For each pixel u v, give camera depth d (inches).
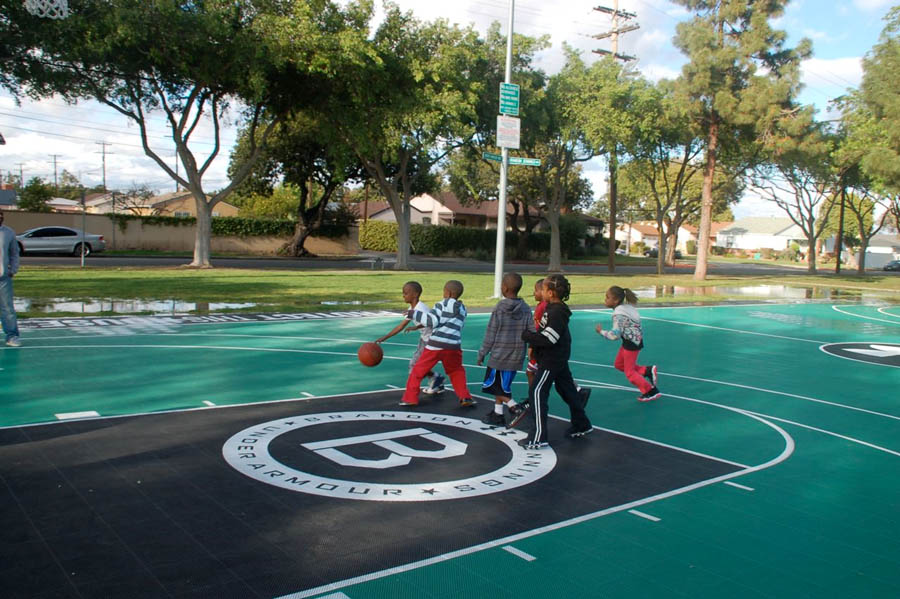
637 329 361.4
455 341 323.0
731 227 4968.0
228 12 1075.9
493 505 206.2
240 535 178.2
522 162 872.3
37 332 508.4
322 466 236.7
